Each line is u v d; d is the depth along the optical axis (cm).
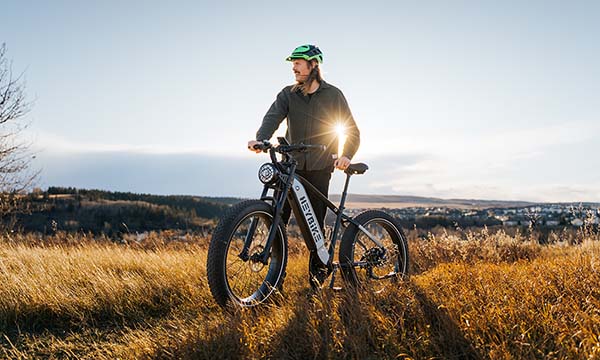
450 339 320
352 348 317
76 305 455
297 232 898
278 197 432
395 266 529
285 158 454
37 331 425
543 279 431
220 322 370
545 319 332
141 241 988
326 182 486
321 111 479
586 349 289
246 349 326
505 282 427
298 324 345
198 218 4000
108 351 372
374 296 394
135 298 475
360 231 493
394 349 317
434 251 800
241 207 396
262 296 422
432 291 403
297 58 470
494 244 847
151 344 354
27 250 759
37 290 465
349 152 474
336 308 366
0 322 432
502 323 328
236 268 429
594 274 432
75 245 941
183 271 553
